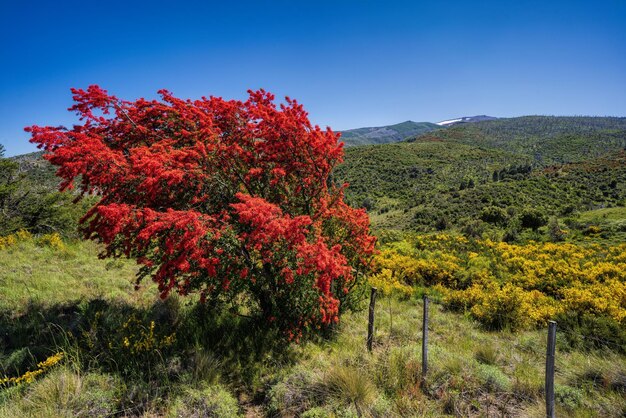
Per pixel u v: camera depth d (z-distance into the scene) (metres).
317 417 3.77
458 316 8.20
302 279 4.98
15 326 5.12
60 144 4.84
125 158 4.92
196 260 4.21
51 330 5.07
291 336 5.24
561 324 7.16
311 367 4.91
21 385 3.86
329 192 6.34
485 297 8.48
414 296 9.61
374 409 3.91
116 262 8.74
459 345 6.20
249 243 4.44
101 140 5.38
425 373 4.66
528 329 7.45
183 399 3.96
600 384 4.82
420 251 16.88
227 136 5.80
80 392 3.84
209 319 5.93
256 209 4.11
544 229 30.72
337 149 5.60
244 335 5.60
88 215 4.45
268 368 4.80
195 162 4.93
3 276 7.01
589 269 12.31
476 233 29.05
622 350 5.98
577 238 25.00
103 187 4.67
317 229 5.47
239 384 4.52
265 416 3.99
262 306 5.83
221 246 4.36
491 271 12.62
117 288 7.16
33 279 7.06
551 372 3.74
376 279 10.30
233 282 4.98
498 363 5.54
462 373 4.79
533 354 6.02
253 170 5.05
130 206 4.25
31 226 12.59
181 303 6.60
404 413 3.94
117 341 4.78
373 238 6.55
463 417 3.91
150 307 6.32
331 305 5.07
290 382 4.41
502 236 27.95
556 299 9.95
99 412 3.66
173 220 3.91
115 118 5.74
